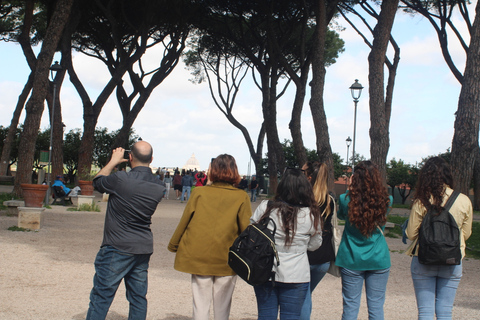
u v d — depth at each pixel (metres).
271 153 30.70
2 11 29.16
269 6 23.75
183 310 5.35
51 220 13.12
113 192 3.85
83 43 27.53
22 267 7.03
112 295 3.80
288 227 3.52
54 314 4.87
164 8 24.95
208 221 3.88
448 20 21.25
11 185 31.73
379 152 15.56
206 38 29.92
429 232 3.75
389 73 20.69
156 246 10.05
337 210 4.59
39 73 15.55
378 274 4.00
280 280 3.51
